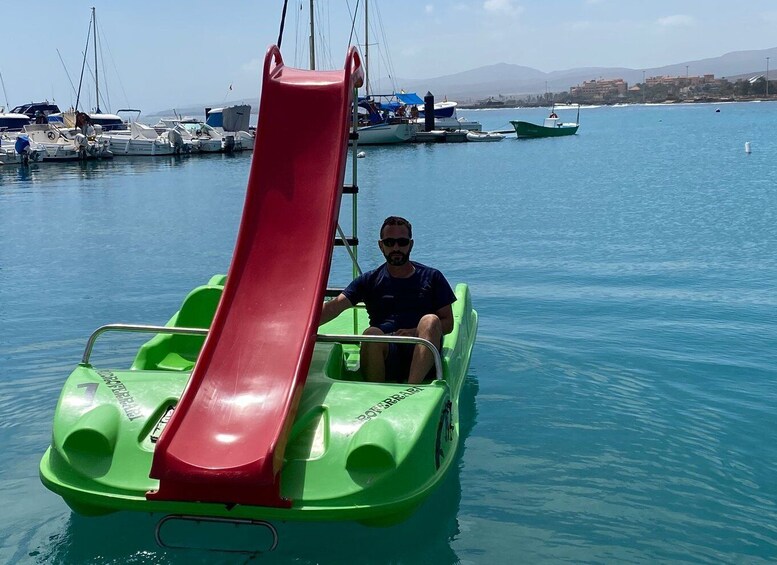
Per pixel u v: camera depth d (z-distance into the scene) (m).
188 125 52.06
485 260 11.09
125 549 3.65
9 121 54.69
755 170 24.00
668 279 9.70
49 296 9.20
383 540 3.71
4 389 5.92
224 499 3.41
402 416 3.82
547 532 3.79
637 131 61.31
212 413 3.70
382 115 51.97
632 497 4.14
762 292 8.93
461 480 4.35
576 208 16.45
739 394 5.71
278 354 3.95
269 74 5.02
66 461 3.67
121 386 4.07
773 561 3.53
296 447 3.70
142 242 13.15
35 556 3.60
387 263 4.90
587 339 7.18
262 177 4.68
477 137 50.09
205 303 5.47
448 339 5.46
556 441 4.88
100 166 33.62
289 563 3.53
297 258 4.36
